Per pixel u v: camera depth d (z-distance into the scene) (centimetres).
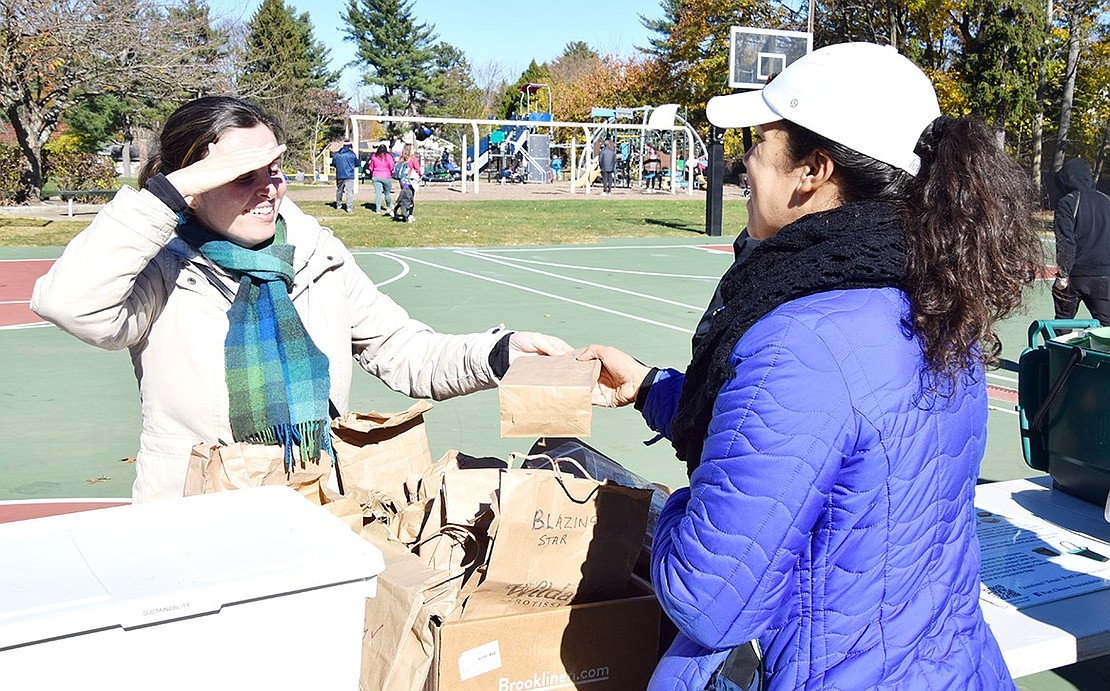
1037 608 270
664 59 5316
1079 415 340
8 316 1089
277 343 247
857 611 161
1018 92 3625
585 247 1995
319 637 153
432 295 1281
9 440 634
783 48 1844
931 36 4116
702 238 2208
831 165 169
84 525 169
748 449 155
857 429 155
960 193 160
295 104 5750
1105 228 786
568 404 215
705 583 158
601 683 211
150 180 222
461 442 636
